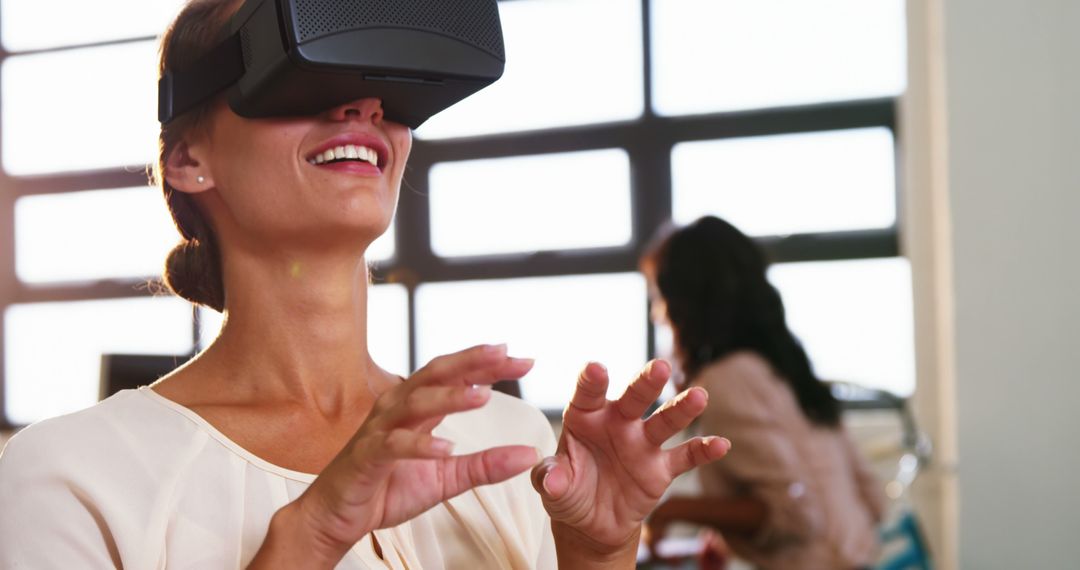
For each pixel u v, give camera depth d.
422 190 4.62
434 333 4.61
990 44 3.84
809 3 4.31
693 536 4.04
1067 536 3.74
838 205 4.30
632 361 4.45
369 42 0.76
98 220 4.98
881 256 4.25
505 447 0.67
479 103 4.59
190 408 0.84
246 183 0.82
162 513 0.77
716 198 4.38
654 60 4.43
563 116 4.51
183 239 0.95
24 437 0.80
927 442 3.74
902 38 4.24
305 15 0.74
